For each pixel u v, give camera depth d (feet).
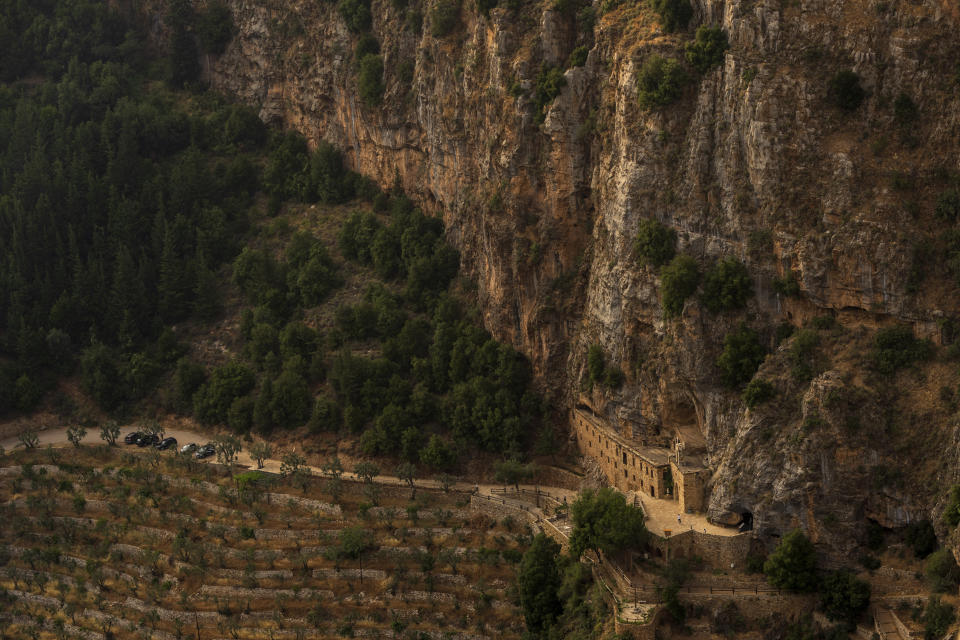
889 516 548.31
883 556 552.41
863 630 538.88
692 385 610.65
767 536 571.28
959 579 522.47
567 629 592.19
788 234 579.48
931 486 538.47
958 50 573.74
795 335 582.76
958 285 553.64
